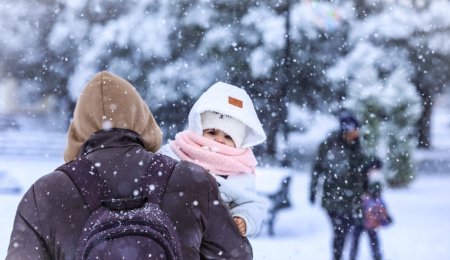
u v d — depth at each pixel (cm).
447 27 3159
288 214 1667
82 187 325
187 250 324
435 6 3152
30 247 320
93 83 345
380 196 1142
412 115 2520
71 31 3130
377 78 2753
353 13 3039
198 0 2978
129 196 326
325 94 2919
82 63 3050
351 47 2984
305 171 2739
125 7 3036
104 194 324
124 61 2972
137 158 335
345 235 1138
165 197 328
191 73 2920
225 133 421
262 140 425
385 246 1305
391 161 2397
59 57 3250
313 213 1684
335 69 2936
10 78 3447
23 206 325
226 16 2966
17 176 2441
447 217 1700
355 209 1134
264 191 1444
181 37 2952
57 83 3331
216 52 2934
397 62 2977
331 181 1145
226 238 341
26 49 3388
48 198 323
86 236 311
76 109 347
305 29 2973
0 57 3409
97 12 3088
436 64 3161
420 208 1891
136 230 308
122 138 340
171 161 340
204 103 416
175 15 2958
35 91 3384
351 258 1142
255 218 401
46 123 4253
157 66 2945
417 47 3122
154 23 2970
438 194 2250
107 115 340
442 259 1202
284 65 2930
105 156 334
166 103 2916
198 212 331
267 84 2919
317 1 2977
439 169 3042
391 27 3058
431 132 3725
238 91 425
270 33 2950
